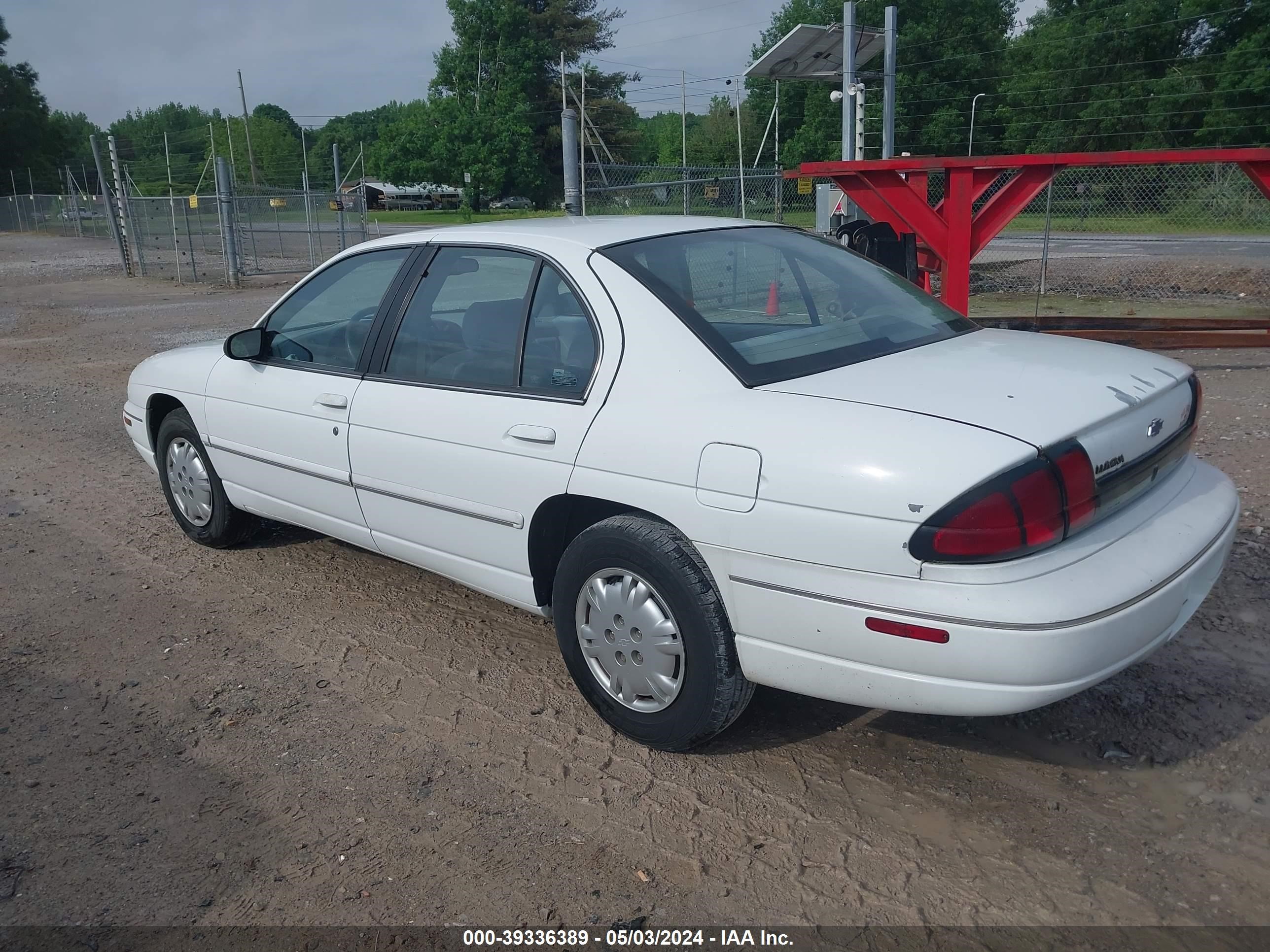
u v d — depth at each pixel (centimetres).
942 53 4916
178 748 349
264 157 9994
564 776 325
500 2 6656
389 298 412
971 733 340
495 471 355
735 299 348
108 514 618
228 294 2036
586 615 341
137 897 275
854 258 412
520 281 366
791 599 281
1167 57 4466
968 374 302
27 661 418
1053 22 4794
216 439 496
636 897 270
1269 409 738
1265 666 369
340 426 418
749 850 287
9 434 861
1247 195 1812
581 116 6606
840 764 326
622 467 314
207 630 444
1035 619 250
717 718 312
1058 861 276
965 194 910
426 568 410
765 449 282
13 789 326
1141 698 352
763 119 5572
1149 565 272
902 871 275
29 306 1917
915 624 260
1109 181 1934
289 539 560
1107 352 336
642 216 412
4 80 7581
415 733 354
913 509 256
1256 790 301
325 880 280
